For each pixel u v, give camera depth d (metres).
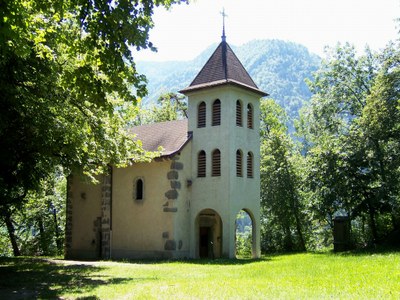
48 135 18.27
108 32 10.84
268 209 38.44
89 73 11.69
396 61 30.16
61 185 41.59
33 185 20.97
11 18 9.28
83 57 13.30
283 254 32.22
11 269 20.23
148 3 11.22
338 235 28.92
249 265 21.03
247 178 28.45
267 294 11.40
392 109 28.14
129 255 28.77
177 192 27.45
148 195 28.41
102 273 18.42
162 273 18.06
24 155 19.11
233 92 27.94
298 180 36.84
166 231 27.20
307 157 32.44
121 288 13.62
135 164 29.31
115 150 21.86
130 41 10.96
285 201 37.44
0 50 11.53
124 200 29.58
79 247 31.92
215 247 30.47
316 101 43.22
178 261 24.86
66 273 18.52
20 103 16.55
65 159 21.36
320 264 18.97
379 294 10.92
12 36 9.23
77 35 12.40
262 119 47.78
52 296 12.78
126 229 29.20
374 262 18.28
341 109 42.06
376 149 28.05
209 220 30.33
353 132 29.05
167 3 11.44
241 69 29.66
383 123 28.11
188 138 28.61
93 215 31.45
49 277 17.03
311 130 47.16
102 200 30.36
